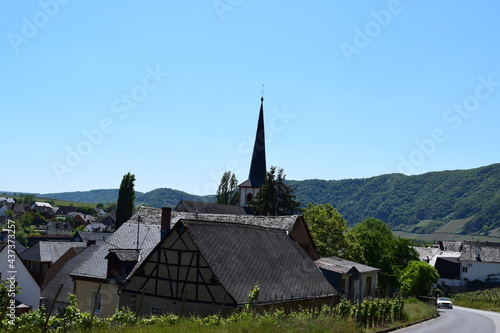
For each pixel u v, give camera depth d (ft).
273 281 96.37
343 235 185.47
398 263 239.30
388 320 106.73
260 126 292.20
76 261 153.38
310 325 70.33
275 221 135.74
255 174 293.02
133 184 260.21
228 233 100.22
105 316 105.19
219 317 72.02
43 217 488.85
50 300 139.13
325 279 116.37
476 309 219.41
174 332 58.49
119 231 124.88
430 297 207.82
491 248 326.24
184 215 139.95
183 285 88.99
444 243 409.28
